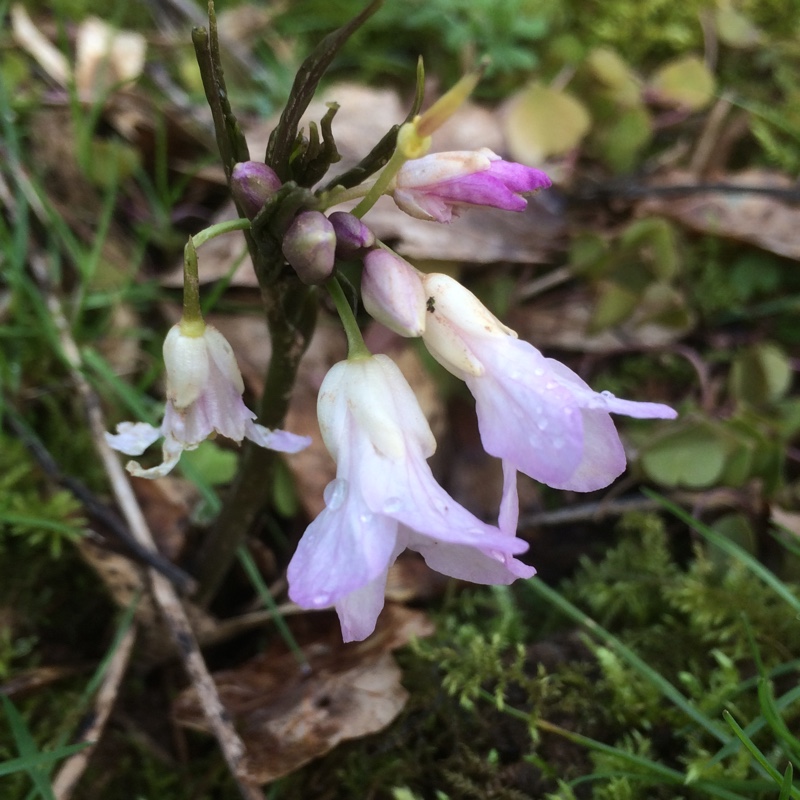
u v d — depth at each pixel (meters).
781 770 0.07
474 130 0.13
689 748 0.07
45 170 0.12
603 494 0.10
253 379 0.11
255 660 0.09
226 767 0.08
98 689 0.08
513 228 0.12
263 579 0.09
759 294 0.12
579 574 0.09
